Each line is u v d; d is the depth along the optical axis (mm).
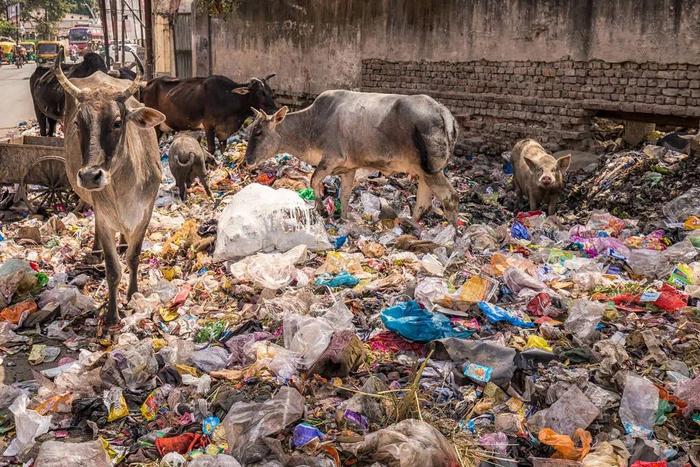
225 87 12781
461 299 6043
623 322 5875
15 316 6273
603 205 9539
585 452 4191
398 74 14148
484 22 12352
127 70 15977
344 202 8805
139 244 6379
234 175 11141
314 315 5949
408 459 3896
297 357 5191
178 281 6906
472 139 12820
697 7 9578
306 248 7379
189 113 13016
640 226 8602
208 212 9258
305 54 16344
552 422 4512
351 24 14992
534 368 5062
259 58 17797
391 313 5734
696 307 6031
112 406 4797
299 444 4219
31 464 4266
